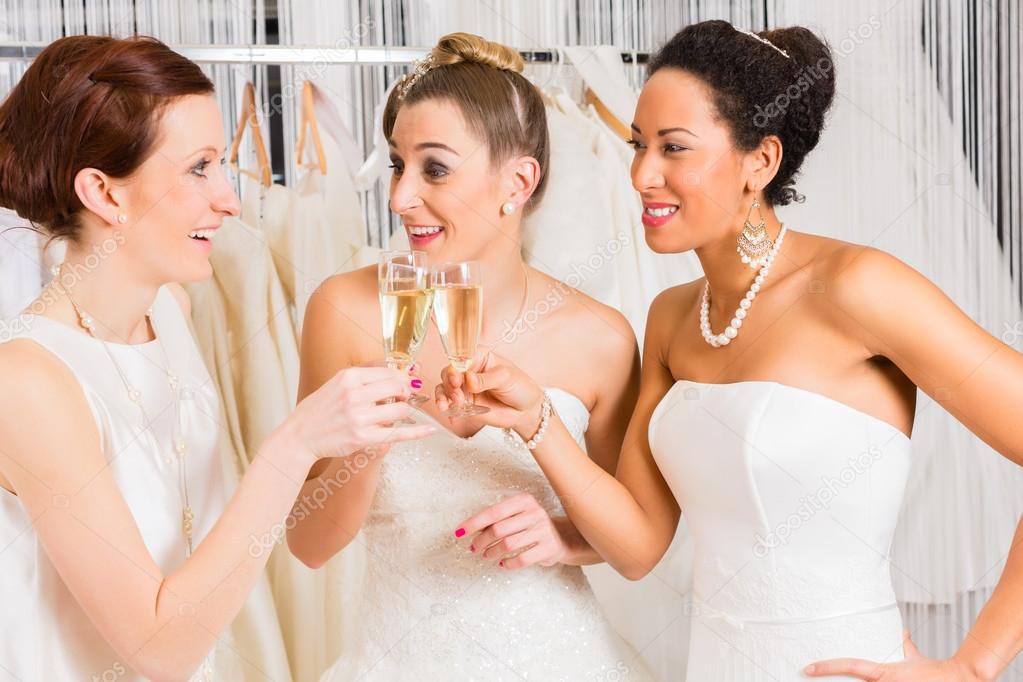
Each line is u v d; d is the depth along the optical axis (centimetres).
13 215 193
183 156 120
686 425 140
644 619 250
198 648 113
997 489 249
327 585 236
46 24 219
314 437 114
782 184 142
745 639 136
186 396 140
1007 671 242
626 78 238
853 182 248
